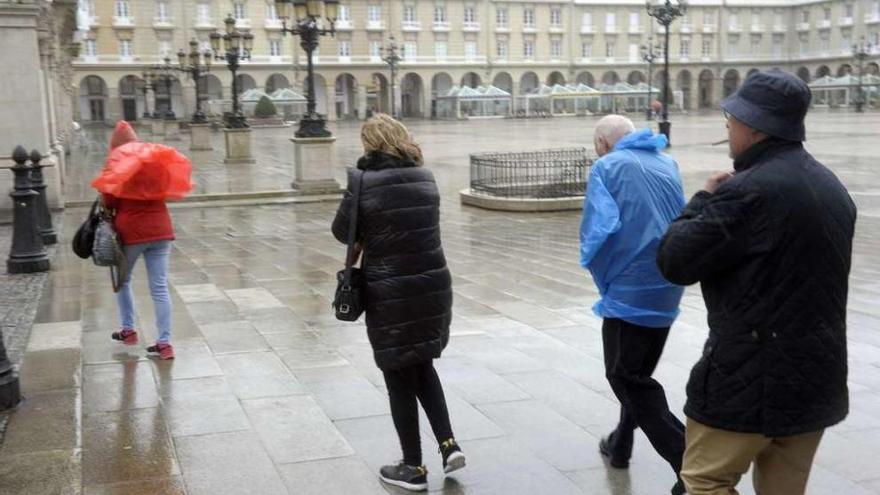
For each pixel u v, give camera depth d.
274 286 8.24
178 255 10.27
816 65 89.88
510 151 28.75
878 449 4.14
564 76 85.38
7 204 13.55
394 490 3.74
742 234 2.34
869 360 5.60
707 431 2.48
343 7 75.75
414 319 3.54
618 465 3.96
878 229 11.98
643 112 75.00
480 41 81.38
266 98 61.03
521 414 4.66
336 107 79.69
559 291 7.95
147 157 5.33
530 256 10.05
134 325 6.54
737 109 2.39
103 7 68.62
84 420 4.57
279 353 5.85
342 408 4.77
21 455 4.06
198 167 23.38
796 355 2.32
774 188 2.31
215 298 7.66
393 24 77.56
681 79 89.94
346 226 3.55
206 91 60.72
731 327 2.38
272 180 19.41
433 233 3.59
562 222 13.27
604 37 86.12
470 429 4.45
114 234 5.45
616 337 3.55
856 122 45.44
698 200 2.51
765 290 2.33
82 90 71.75
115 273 6.10
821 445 4.19
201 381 5.24
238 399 4.92
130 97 71.31
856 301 7.39
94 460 4.05
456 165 24.16
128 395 4.98
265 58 73.31
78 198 15.90
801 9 91.06
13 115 13.88
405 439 3.74
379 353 3.57
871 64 82.88
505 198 14.91
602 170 3.50
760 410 2.34
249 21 72.50
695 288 7.99
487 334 6.35
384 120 3.59
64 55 29.62
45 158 14.27
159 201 5.59
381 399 4.91
